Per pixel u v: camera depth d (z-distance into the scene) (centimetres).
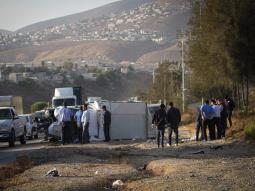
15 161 3900
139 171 3275
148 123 6388
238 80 7850
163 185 2533
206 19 7875
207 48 7931
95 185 2769
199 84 8956
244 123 5588
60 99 8656
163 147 4725
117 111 6344
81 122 5703
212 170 2950
